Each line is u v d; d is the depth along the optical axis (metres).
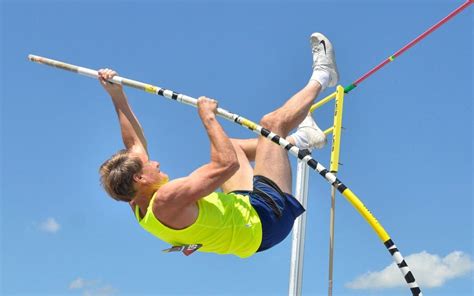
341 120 5.29
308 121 4.68
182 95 4.03
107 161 3.74
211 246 3.78
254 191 3.91
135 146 4.19
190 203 3.56
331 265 5.04
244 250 3.86
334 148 5.24
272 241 3.91
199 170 3.60
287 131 3.97
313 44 4.30
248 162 4.26
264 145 3.97
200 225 3.66
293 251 5.71
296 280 5.66
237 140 4.34
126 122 4.24
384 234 3.63
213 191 3.59
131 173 3.66
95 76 4.36
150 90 4.16
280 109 3.99
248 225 3.79
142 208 3.77
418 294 3.58
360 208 3.66
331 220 5.11
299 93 4.10
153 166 3.76
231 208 3.78
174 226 3.64
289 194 3.94
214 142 3.65
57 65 4.56
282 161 3.95
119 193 3.68
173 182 3.57
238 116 3.91
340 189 3.70
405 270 3.60
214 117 3.80
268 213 3.84
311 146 4.62
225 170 3.57
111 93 4.31
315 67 4.25
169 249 3.80
